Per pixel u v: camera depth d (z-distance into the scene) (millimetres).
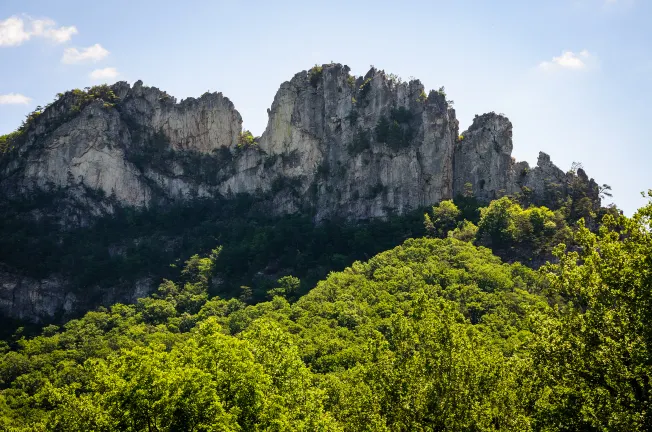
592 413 34344
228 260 148625
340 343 84188
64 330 125375
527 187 151375
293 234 153750
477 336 47594
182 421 37188
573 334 38750
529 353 41625
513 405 41906
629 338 34812
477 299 93688
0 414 79938
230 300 125312
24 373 97312
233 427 35750
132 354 40750
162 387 37719
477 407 40281
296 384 47312
